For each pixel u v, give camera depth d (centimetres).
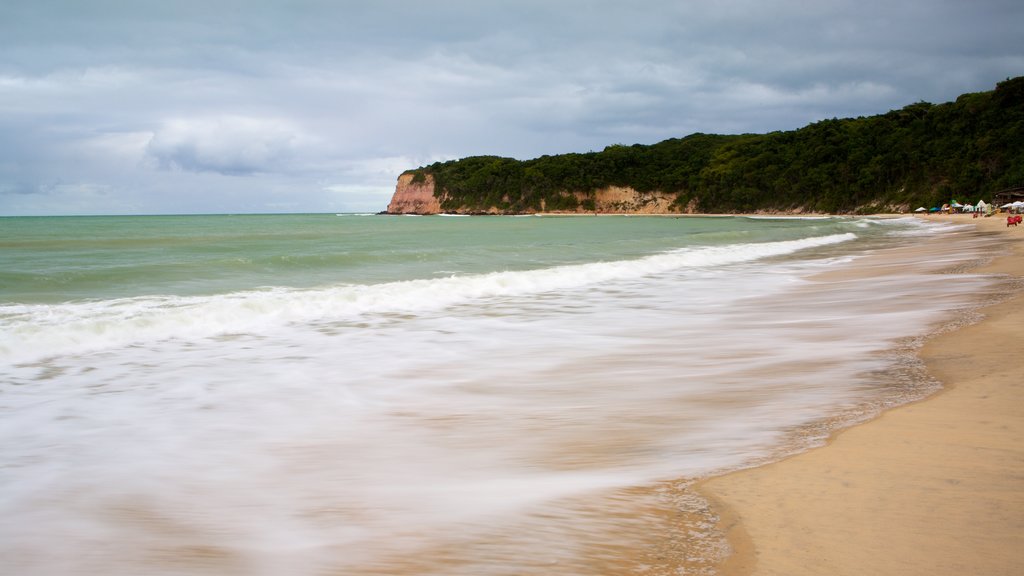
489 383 787
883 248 2970
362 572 341
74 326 1043
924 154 10638
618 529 377
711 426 583
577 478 468
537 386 768
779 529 363
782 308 1312
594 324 1192
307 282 1778
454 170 18488
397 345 1023
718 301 1456
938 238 3569
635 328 1144
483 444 561
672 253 2734
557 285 1773
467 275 1972
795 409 617
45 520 420
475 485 462
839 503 392
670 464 488
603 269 2022
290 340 1066
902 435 509
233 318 1223
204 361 918
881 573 312
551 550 355
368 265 2270
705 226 6600
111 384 793
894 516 372
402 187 19450
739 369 809
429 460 523
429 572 338
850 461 460
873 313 1170
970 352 789
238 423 636
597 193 15675
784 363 825
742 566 324
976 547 334
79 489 471
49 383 797
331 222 9925
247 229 6278
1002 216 6700
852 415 579
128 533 399
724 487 428
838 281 1733
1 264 2164
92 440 586
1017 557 323
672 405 662
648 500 417
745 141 14662
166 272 1939
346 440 580
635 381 775
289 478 488
